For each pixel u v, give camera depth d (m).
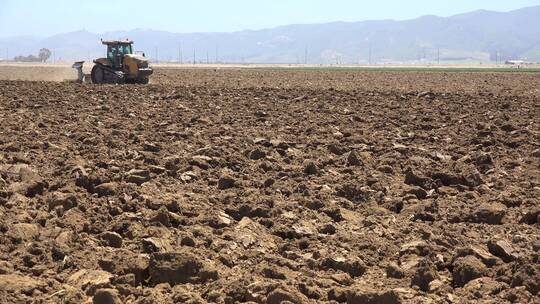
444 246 10.02
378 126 22.81
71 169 13.96
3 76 67.31
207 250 9.46
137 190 12.51
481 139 20.03
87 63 93.19
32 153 16.03
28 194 12.27
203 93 34.91
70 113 24.48
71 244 9.43
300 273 8.77
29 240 9.67
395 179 14.80
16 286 7.73
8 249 9.23
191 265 8.44
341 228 11.04
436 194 13.55
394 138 20.22
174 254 8.54
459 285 8.65
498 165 16.73
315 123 23.23
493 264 9.16
